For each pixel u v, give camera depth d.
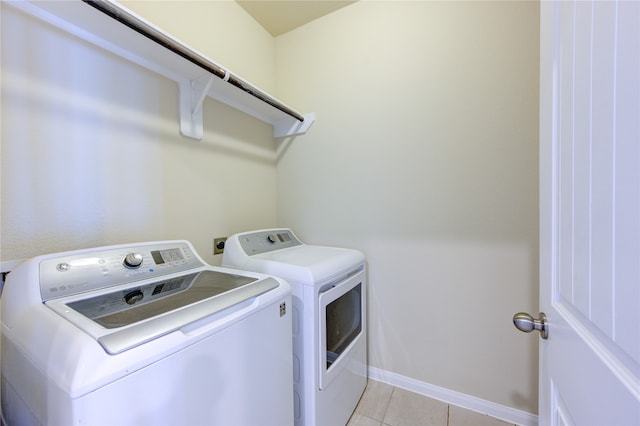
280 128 2.10
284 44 2.11
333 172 1.90
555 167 0.63
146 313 0.69
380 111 1.72
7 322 0.73
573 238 0.53
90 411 0.48
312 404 1.16
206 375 0.69
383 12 1.70
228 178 1.73
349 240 1.85
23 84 0.91
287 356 1.02
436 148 1.55
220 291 0.88
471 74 1.45
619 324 0.38
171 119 1.39
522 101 1.34
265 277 1.05
